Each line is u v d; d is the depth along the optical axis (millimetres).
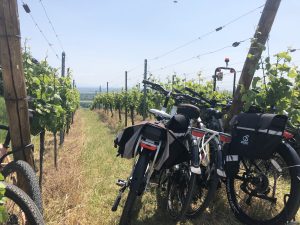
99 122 22047
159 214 4020
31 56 4898
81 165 6422
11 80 3080
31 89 4535
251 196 3793
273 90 4238
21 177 3016
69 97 9375
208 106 4582
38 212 2326
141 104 16453
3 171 3146
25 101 3201
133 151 3291
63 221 3709
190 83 9805
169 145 3188
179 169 3805
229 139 3725
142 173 3158
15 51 3023
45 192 4527
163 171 4121
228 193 4090
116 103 23438
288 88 4180
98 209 4129
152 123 3250
